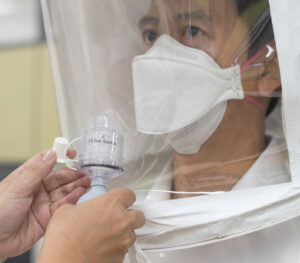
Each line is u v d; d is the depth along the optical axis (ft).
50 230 1.86
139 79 2.39
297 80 2.02
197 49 2.30
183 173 2.42
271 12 2.05
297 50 2.01
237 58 2.27
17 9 7.06
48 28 2.65
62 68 2.67
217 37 2.27
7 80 7.17
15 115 7.22
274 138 2.39
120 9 2.49
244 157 2.39
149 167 2.48
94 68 2.60
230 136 2.38
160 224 2.19
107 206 1.93
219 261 2.34
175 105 2.34
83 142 2.16
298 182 2.06
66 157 2.53
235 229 2.11
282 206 2.08
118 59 2.56
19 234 2.62
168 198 2.35
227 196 2.19
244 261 2.30
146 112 2.39
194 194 2.36
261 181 2.32
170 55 2.32
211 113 2.34
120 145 2.15
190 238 2.17
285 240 2.26
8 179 2.61
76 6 2.58
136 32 2.50
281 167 2.34
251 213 2.09
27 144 7.13
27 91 7.17
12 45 7.13
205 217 2.13
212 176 2.39
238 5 2.21
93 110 2.59
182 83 2.31
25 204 2.53
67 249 1.78
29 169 2.51
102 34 2.57
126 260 2.52
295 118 2.06
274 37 2.11
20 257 5.63
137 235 2.22
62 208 2.00
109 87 2.56
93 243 1.82
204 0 2.26
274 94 2.31
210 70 2.28
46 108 7.16
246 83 2.29
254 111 2.37
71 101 2.66
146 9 2.42
